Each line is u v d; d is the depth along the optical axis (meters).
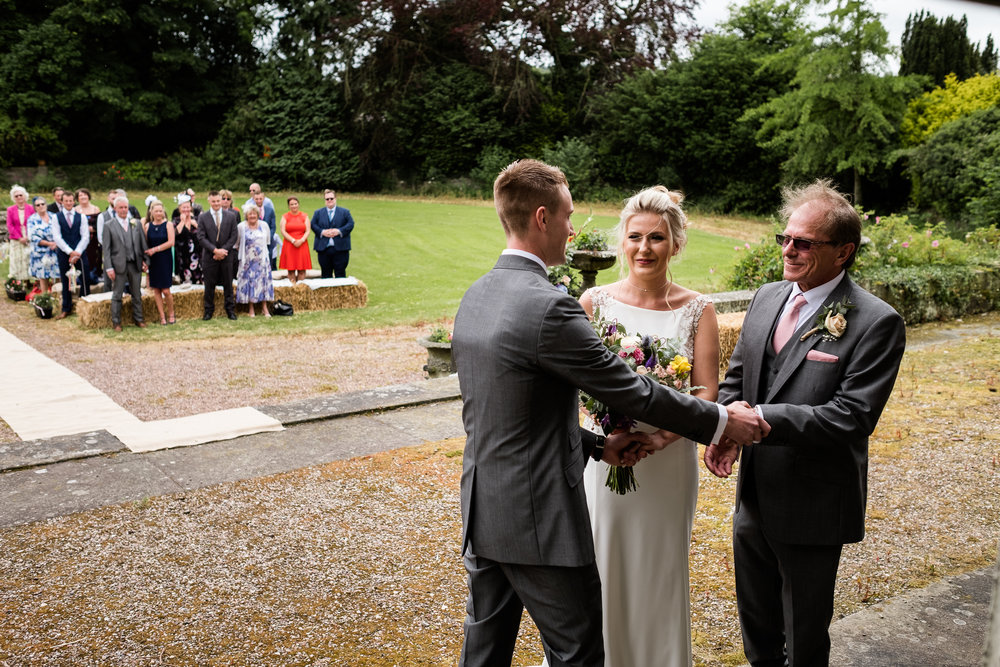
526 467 1.89
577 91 33.53
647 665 2.43
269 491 4.28
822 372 2.13
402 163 34.56
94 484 4.37
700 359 2.51
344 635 2.88
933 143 22.52
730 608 3.08
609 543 2.40
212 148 33.72
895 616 2.95
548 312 1.85
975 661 2.64
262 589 3.24
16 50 29.78
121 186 30.97
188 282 11.91
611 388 1.88
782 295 2.33
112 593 3.21
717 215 28.94
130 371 8.01
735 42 29.69
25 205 12.80
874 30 23.39
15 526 3.83
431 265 15.45
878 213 26.47
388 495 4.23
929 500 4.13
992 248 11.35
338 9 34.81
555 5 30.89
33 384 7.32
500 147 32.34
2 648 2.80
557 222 2.00
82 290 11.41
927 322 9.27
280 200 28.92
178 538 3.71
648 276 2.51
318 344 9.35
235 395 7.10
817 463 2.16
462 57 34.16
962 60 28.31
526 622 3.03
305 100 33.19
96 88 30.66
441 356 7.32
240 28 34.94
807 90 24.66
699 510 4.05
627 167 31.34
